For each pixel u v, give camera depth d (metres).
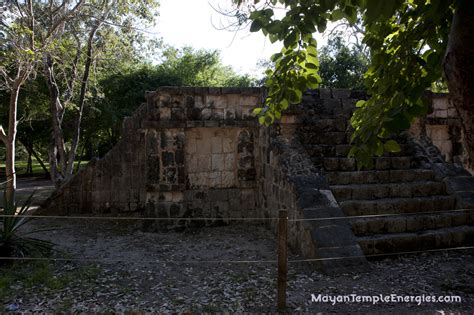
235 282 5.14
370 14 2.18
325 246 5.63
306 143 8.01
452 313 4.23
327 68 19.41
